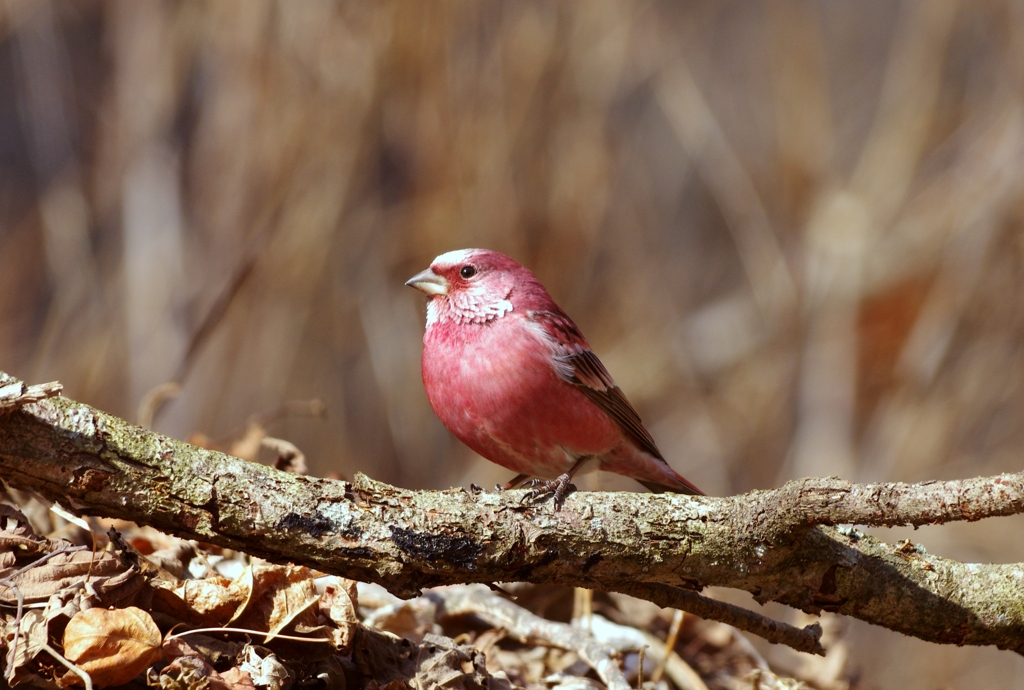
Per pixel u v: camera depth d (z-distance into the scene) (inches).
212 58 548.1
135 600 182.4
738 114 631.2
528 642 244.1
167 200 546.3
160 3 561.0
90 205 564.1
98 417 174.1
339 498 179.9
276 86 525.0
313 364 538.0
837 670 285.1
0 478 173.0
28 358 581.3
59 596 169.6
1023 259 536.1
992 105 561.9
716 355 605.3
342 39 516.7
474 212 517.7
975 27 568.4
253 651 182.7
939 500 177.3
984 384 536.4
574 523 189.8
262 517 176.1
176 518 175.3
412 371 542.9
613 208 565.0
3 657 165.6
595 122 531.8
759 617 209.8
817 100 598.9
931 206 560.1
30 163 598.9
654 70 556.7
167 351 524.1
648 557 193.0
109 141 565.0
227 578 205.8
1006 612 211.9
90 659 163.3
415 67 515.8
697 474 577.6
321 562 179.5
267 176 524.1
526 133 522.3
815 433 559.2
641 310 573.9
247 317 523.5
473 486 191.0
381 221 530.9
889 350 558.3
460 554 183.2
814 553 202.8
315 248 525.0
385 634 205.6
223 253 526.9
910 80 577.9
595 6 532.4
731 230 589.6
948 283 546.6
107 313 545.3
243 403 526.3
